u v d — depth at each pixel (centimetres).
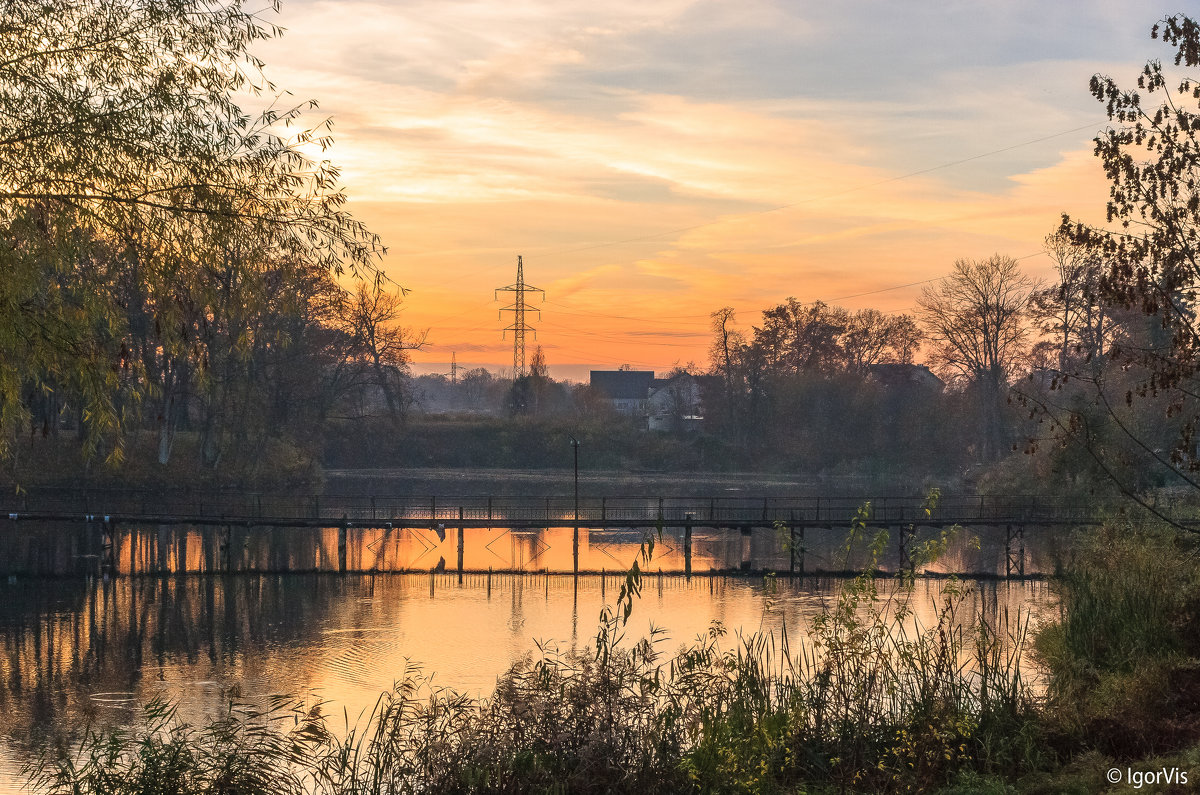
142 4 928
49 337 920
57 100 873
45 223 878
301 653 2536
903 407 9125
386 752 1035
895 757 931
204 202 919
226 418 6341
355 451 9319
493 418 10644
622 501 6431
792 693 1015
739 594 3381
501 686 1002
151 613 3067
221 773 1000
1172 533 2048
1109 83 1559
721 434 10062
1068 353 5925
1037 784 888
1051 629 1827
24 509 4938
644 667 1281
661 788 898
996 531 4975
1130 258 1553
